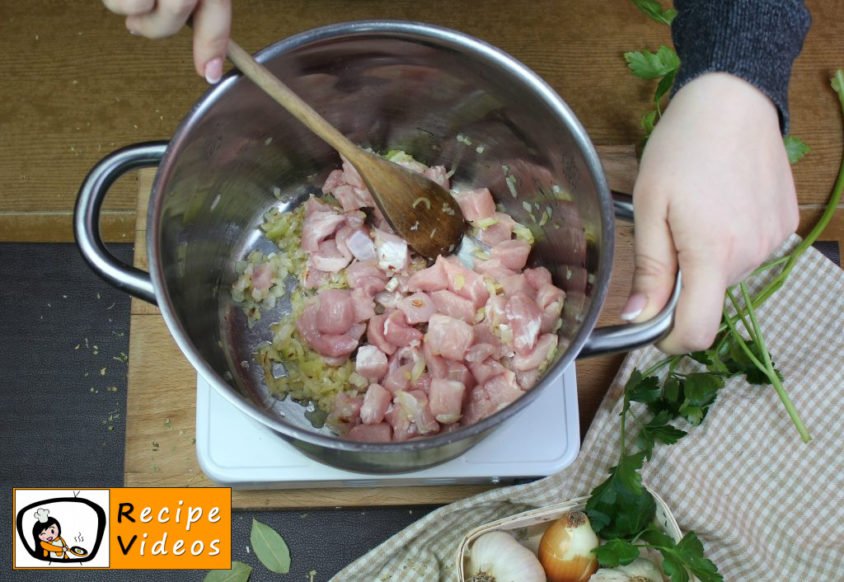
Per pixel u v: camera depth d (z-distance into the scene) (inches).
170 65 58.4
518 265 49.9
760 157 39.0
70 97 57.9
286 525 50.9
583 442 49.4
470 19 58.5
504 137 47.4
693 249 38.1
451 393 44.5
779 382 49.4
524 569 46.0
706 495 49.5
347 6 58.1
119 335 55.5
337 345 47.4
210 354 45.8
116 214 56.4
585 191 41.6
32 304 55.7
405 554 49.4
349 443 34.4
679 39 42.3
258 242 52.1
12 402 54.1
